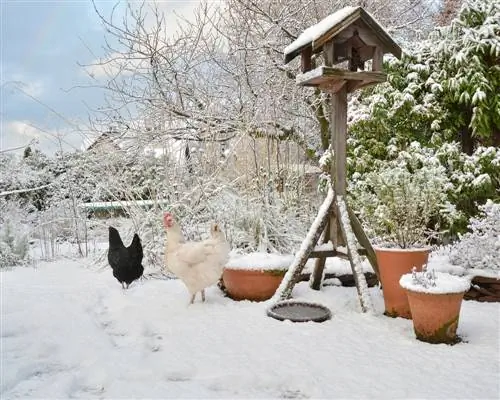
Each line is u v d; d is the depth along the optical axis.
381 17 10.03
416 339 3.61
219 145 7.88
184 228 6.82
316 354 3.32
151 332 3.96
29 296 5.25
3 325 4.12
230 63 9.20
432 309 3.47
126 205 7.36
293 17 9.21
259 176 7.00
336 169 4.74
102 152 8.09
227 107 8.75
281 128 8.28
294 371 3.00
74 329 4.05
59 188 9.38
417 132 7.45
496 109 6.54
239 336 3.75
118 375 3.07
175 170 7.41
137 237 5.71
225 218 6.46
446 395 2.64
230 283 5.02
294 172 7.55
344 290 5.14
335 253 4.78
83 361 3.37
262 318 4.21
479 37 6.64
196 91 8.86
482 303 4.63
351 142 7.65
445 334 3.50
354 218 4.71
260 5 9.18
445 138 7.14
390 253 4.18
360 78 4.41
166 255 4.84
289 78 8.89
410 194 4.48
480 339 3.59
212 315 4.36
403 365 3.10
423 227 4.55
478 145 7.33
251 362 3.19
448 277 3.69
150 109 8.53
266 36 9.06
